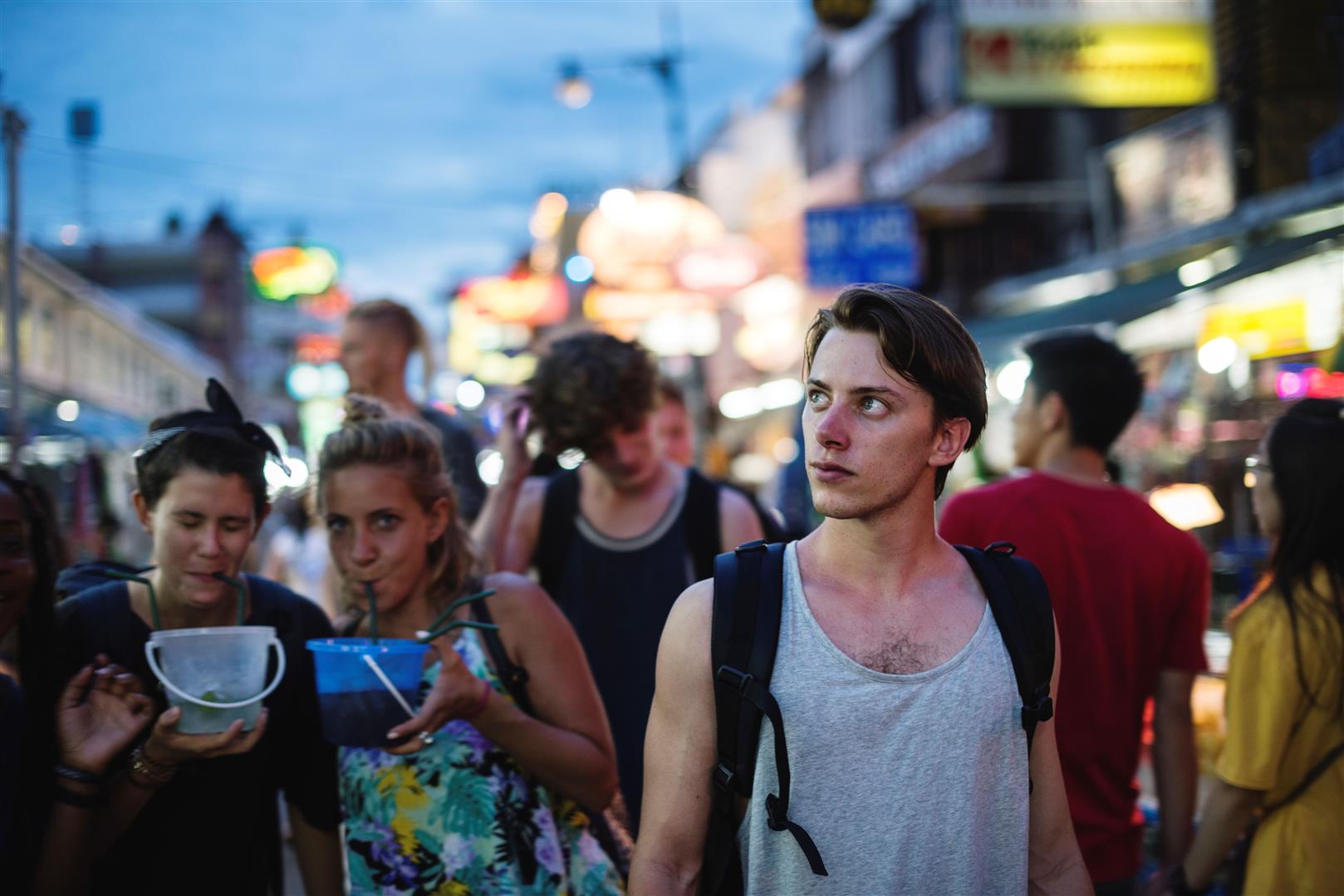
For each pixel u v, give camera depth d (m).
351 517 2.01
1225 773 2.16
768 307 14.01
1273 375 5.91
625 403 2.84
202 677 1.71
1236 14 8.99
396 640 1.92
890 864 1.39
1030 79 8.82
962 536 2.53
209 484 1.87
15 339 5.42
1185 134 9.66
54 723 1.78
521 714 1.95
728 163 23.31
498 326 21.39
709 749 1.47
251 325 44.56
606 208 12.34
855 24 11.47
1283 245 5.81
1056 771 1.53
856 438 1.42
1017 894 1.44
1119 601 2.40
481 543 2.86
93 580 2.13
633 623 2.90
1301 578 2.13
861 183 15.60
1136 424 6.92
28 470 5.19
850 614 1.45
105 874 1.88
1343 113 8.84
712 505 2.99
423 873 1.95
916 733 1.40
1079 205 12.27
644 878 1.45
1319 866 2.10
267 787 2.07
